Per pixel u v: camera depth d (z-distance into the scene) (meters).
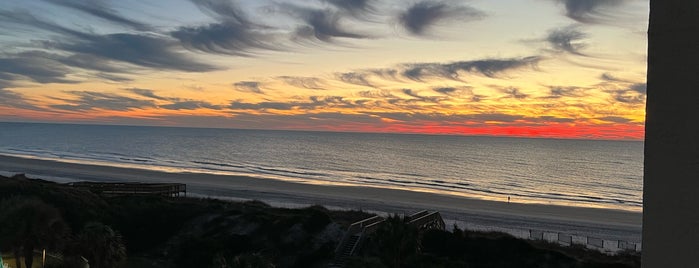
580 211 75.81
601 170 154.88
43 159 146.38
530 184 119.19
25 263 25.47
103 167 122.00
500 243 34.56
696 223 2.30
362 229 37.22
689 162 2.33
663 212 2.42
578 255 36.91
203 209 42.53
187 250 35.66
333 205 72.12
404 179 124.06
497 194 98.75
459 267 27.78
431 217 44.00
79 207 39.94
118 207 42.22
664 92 2.44
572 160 191.38
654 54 2.49
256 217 40.22
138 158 166.12
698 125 2.31
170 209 42.28
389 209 70.25
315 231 37.78
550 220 65.00
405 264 26.84
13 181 42.28
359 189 94.81
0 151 186.25
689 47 2.34
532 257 33.00
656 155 2.46
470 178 130.00
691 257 2.31
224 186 91.06
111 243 26.44
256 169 139.75
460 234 35.78
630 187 115.88
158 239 39.53
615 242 50.88
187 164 148.38
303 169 144.88
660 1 2.47
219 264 23.92
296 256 35.19
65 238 26.20
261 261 22.00
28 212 24.70
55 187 43.19
